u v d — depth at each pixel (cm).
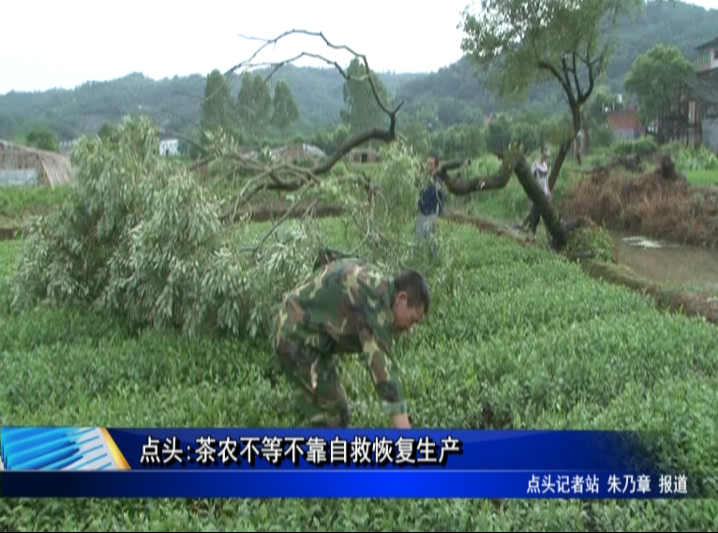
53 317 821
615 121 4888
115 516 432
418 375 608
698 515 420
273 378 663
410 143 990
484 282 1027
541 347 691
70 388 624
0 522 418
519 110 3606
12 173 3412
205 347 705
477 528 411
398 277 452
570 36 1555
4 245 1527
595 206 2017
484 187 1223
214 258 739
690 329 760
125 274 809
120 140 858
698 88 4166
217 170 883
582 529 415
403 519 418
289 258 719
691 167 2895
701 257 1527
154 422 528
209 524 406
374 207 838
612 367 643
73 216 862
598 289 966
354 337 462
